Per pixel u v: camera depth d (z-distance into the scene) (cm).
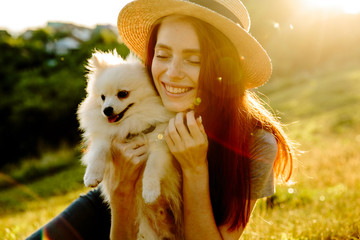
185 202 255
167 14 266
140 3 272
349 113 1504
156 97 303
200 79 259
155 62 272
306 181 686
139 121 292
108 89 297
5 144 1895
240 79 267
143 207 291
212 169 264
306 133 1341
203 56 256
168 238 292
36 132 1909
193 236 253
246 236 361
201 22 253
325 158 888
